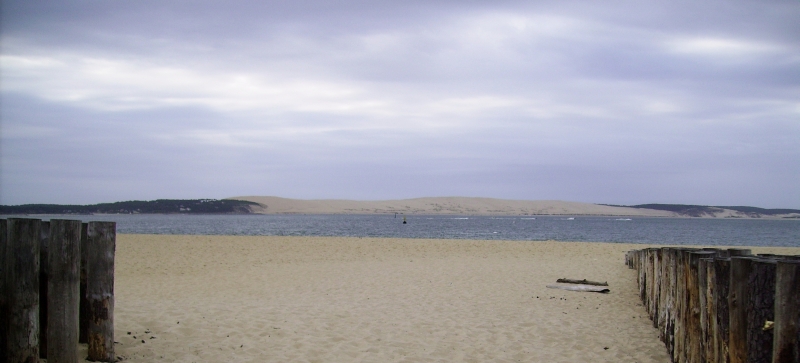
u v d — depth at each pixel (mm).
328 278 13453
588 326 8164
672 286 6418
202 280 12812
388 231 61594
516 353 6641
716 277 4312
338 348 6566
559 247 24500
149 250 20672
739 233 64938
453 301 10172
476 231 62969
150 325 7086
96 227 5145
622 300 10727
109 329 5211
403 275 14180
